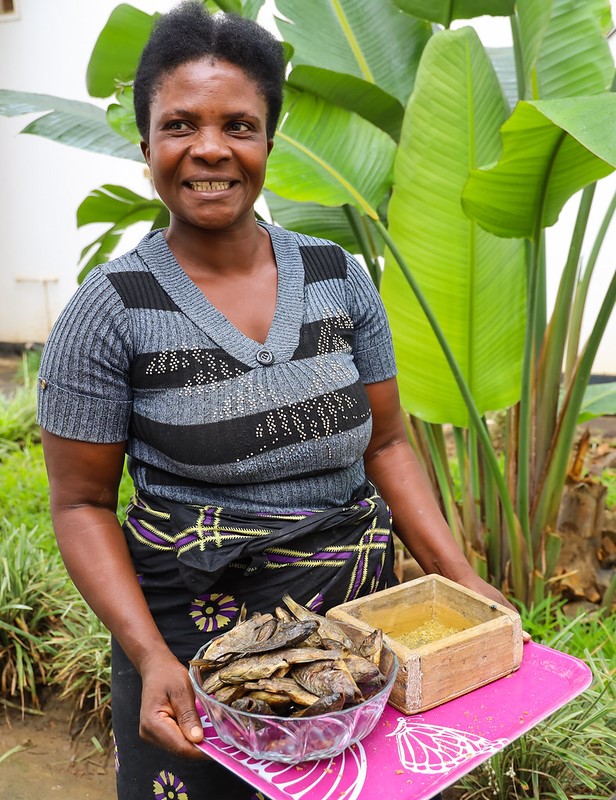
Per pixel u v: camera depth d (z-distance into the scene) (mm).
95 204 2947
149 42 1322
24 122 7426
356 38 2922
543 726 2168
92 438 1320
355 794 1045
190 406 1289
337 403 1352
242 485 1332
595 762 2115
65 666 2812
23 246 7738
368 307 1499
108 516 1386
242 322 1345
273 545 1312
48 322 7820
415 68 2912
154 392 1307
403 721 1202
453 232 2533
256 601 1344
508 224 2242
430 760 1113
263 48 1318
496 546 2951
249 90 1305
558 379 2820
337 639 1182
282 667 1108
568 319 2777
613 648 2588
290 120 2480
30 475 4535
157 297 1319
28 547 3256
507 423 2916
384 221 2980
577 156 1970
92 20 6805
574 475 3148
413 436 2961
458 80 2418
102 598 1315
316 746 1078
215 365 1296
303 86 2498
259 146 1324
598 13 2725
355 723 1092
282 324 1351
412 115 2461
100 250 3346
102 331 1289
